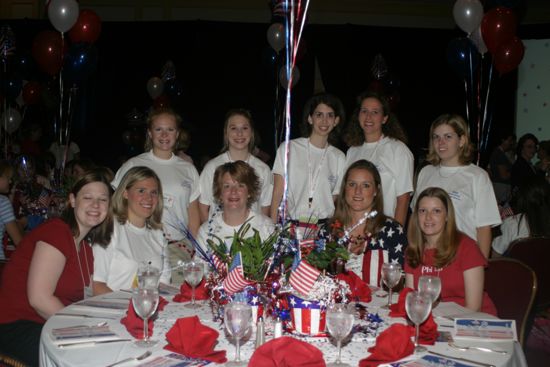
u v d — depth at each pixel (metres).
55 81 8.89
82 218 2.81
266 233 3.23
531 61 9.07
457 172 3.75
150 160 4.18
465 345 2.08
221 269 2.35
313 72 9.68
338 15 9.70
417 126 9.74
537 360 3.73
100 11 9.88
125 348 2.00
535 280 3.05
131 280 3.15
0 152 8.28
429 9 9.68
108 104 9.98
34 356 2.58
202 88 9.87
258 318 2.21
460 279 2.91
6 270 2.80
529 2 9.49
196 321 1.98
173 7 9.81
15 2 9.73
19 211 5.18
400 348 1.90
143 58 9.81
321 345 2.07
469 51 5.90
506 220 4.41
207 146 10.04
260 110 9.96
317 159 4.19
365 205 3.23
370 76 9.59
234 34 9.73
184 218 4.17
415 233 3.00
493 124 9.21
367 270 3.20
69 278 2.76
